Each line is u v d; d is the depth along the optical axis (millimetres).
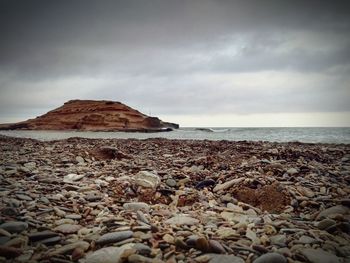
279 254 532
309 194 1079
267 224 734
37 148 2969
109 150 2148
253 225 728
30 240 594
